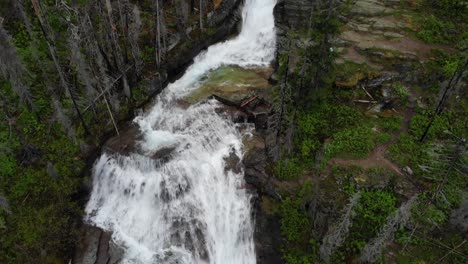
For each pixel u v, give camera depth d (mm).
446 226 17656
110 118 22781
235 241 20391
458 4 27562
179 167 20812
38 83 22766
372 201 18469
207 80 26156
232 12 30156
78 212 20234
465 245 17078
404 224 17531
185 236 19828
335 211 18312
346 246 17516
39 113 22094
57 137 21641
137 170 20844
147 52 25891
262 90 24859
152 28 26828
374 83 23562
